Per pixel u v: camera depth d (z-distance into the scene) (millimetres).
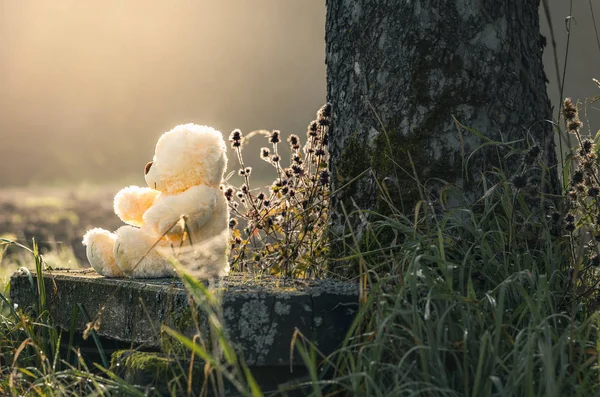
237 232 5160
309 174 4867
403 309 3371
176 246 4234
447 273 3275
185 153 4219
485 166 4156
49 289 4602
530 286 3580
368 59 4359
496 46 4219
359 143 4383
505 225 4035
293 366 3428
